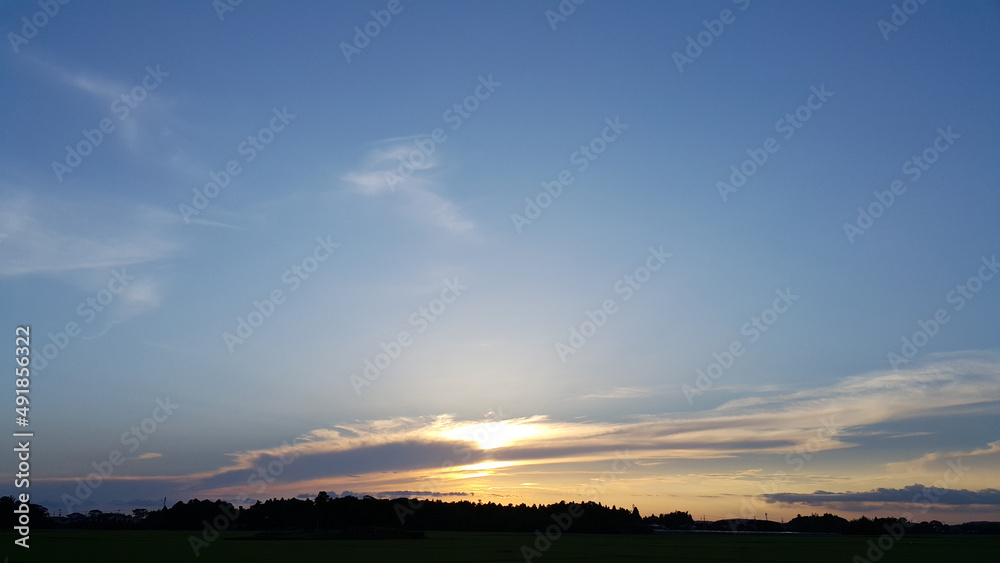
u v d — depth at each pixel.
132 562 53.44
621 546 91.00
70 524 155.62
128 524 156.25
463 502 176.75
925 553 77.38
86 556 60.31
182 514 155.12
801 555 71.25
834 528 168.50
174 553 66.12
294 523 151.12
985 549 88.44
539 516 170.12
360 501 143.38
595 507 167.00
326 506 141.12
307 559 59.06
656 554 70.94
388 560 58.38
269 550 73.62
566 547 85.75
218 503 156.75
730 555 70.19
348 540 106.31
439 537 125.69
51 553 63.81
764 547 91.25
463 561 57.22
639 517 168.12
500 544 94.00
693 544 101.81
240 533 136.62
